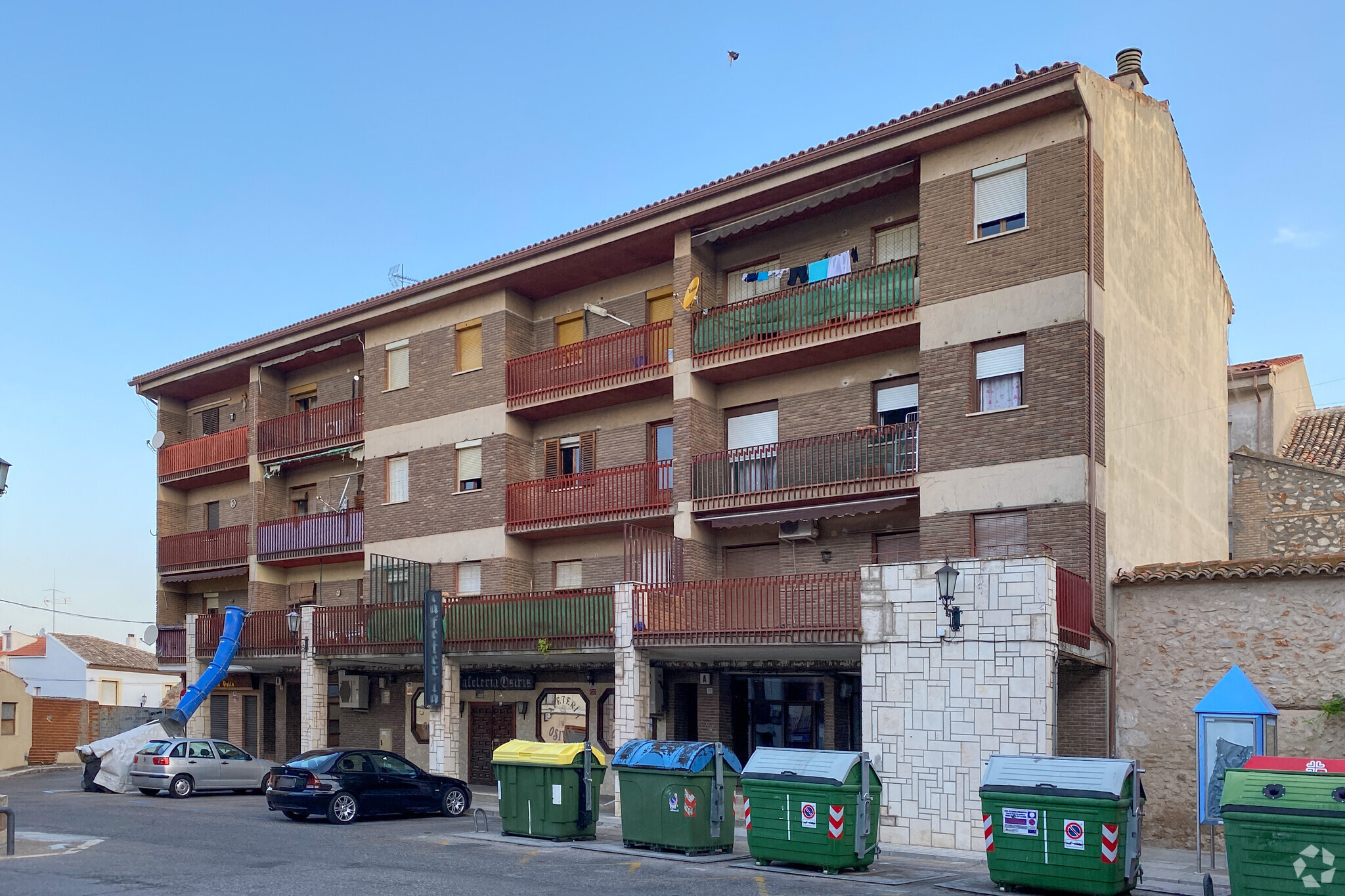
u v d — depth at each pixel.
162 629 35.72
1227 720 15.41
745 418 25.42
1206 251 27.58
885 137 21.59
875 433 22.33
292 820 20.98
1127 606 19.78
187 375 36.66
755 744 24.28
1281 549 25.42
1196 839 18.14
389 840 17.98
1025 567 17.61
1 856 15.55
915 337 22.25
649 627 22.73
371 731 31.69
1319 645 17.81
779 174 23.00
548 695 27.45
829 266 23.50
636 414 27.20
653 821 16.83
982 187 21.17
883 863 16.23
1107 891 13.09
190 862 15.12
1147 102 23.62
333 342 32.94
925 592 18.59
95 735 42.47
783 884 14.11
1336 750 17.39
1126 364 21.44
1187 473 24.62
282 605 34.41
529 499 27.64
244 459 35.00
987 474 20.30
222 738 36.06
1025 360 20.22
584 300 28.75
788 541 24.11
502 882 13.73
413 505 30.14
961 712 17.92
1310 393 31.97
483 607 25.61
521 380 28.38
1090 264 19.78
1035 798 13.64
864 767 15.35
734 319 24.41
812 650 21.41
